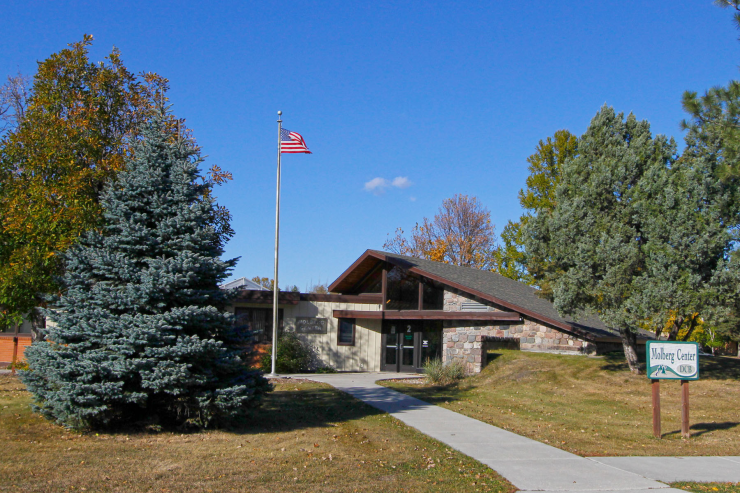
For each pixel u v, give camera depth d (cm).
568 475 801
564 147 3038
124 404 959
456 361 1981
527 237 1722
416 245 4606
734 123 1297
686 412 1064
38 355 971
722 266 1415
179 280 967
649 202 1514
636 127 1664
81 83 1609
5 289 1394
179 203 1050
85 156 1544
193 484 693
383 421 1161
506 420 1223
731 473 825
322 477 744
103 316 949
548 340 2072
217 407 971
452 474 790
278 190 2048
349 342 2377
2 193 1479
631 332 1705
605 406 1384
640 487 751
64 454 806
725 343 3127
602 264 1562
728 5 1147
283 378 1888
